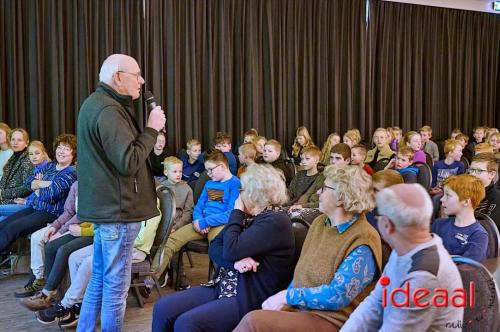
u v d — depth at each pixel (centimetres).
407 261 137
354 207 179
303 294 181
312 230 200
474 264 150
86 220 230
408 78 733
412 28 732
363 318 152
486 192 301
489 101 811
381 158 546
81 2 526
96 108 223
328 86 682
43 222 370
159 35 569
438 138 774
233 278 212
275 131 643
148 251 312
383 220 141
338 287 175
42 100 523
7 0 501
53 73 522
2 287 370
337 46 679
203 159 518
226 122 613
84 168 229
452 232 234
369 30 698
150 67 569
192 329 197
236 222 208
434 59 754
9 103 510
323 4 661
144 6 561
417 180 395
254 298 203
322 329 177
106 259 235
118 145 219
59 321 294
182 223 376
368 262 175
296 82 652
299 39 654
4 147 436
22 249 398
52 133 528
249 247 199
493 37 802
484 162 297
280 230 202
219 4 599
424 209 136
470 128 801
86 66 534
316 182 402
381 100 714
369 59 701
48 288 304
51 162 404
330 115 687
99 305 248
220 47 603
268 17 625
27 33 512
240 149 453
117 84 231
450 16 759
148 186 240
